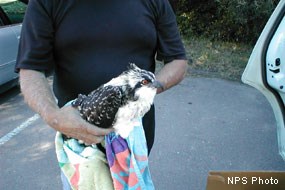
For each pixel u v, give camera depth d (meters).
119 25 1.64
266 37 2.44
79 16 1.60
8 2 5.62
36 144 3.97
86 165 1.63
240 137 4.10
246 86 5.68
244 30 7.54
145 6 1.71
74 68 1.68
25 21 1.62
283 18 2.40
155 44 1.81
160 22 1.80
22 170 3.49
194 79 5.94
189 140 4.00
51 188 3.24
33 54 1.60
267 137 4.10
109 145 1.59
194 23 8.08
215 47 7.50
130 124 1.53
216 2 7.67
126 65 1.70
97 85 1.69
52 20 1.61
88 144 1.59
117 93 1.43
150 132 2.00
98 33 1.62
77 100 1.53
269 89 2.55
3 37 4.89
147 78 1.50
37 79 1.59
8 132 4.25
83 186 1.65
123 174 1.63
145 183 1.71
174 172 3.45
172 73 1.79
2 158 3.69
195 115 4.63
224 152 3.79
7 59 4.98
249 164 3.60
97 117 1.46
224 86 5.68
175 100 5.09
